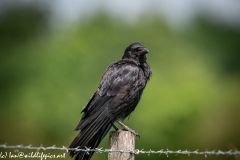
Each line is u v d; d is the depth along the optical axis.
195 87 17.52
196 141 16.56
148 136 15.77
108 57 20.47
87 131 8.18
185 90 17.23
